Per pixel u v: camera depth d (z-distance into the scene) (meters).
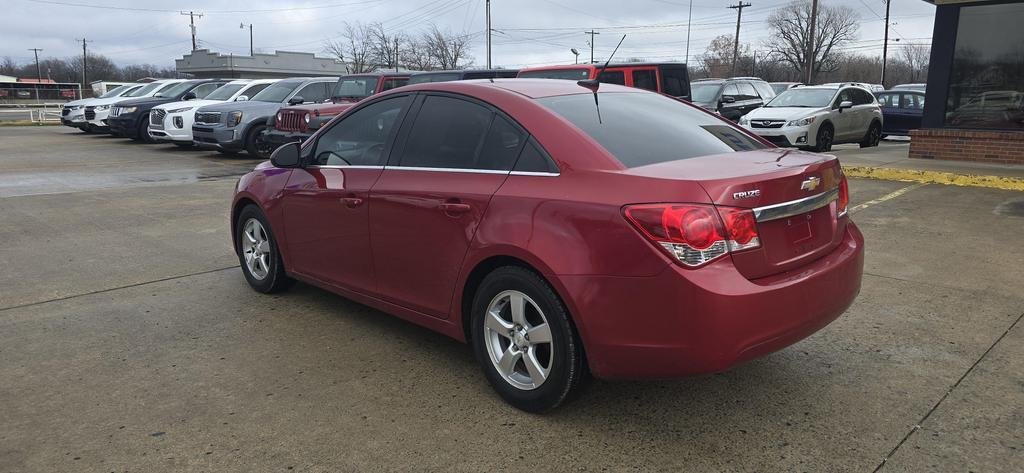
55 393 3.53
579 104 3.59
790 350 3.98
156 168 13.27
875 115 16.89
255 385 3.62
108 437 3.10
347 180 4.14
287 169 4.73
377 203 3.87
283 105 14.89
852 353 3.92
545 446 3.00
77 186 10.73
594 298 2.86
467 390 3.55
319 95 15.40
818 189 3.18
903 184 9.75
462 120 3.66
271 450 2.99
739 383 3.58
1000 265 5.53
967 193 8.87
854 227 3.64
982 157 11.87
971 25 11.81
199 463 2.89
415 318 3.84
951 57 12.09
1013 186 9.20
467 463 2.88
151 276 5.67
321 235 4.38
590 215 2.89
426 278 3.66
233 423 3.22
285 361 3.93
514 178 3.25
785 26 78.62
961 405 3.29
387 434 3.12
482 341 3.42
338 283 4.35
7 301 5.01
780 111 15.07
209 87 19.97
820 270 3.07
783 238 3.00
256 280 5.17
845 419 3.19
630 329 2.81
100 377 3.72
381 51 59.91
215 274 5.74
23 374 3.76
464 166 3.53
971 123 12.10
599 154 3.08
